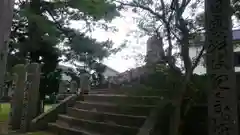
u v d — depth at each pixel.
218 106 2.86
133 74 8.33
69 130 7.22
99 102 8.38
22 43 10.66
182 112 5.18
